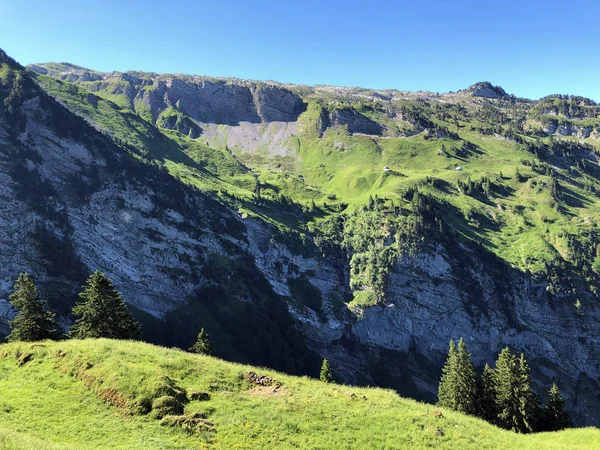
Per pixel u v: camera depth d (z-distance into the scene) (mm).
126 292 152750
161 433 27766
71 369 35188
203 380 35844
